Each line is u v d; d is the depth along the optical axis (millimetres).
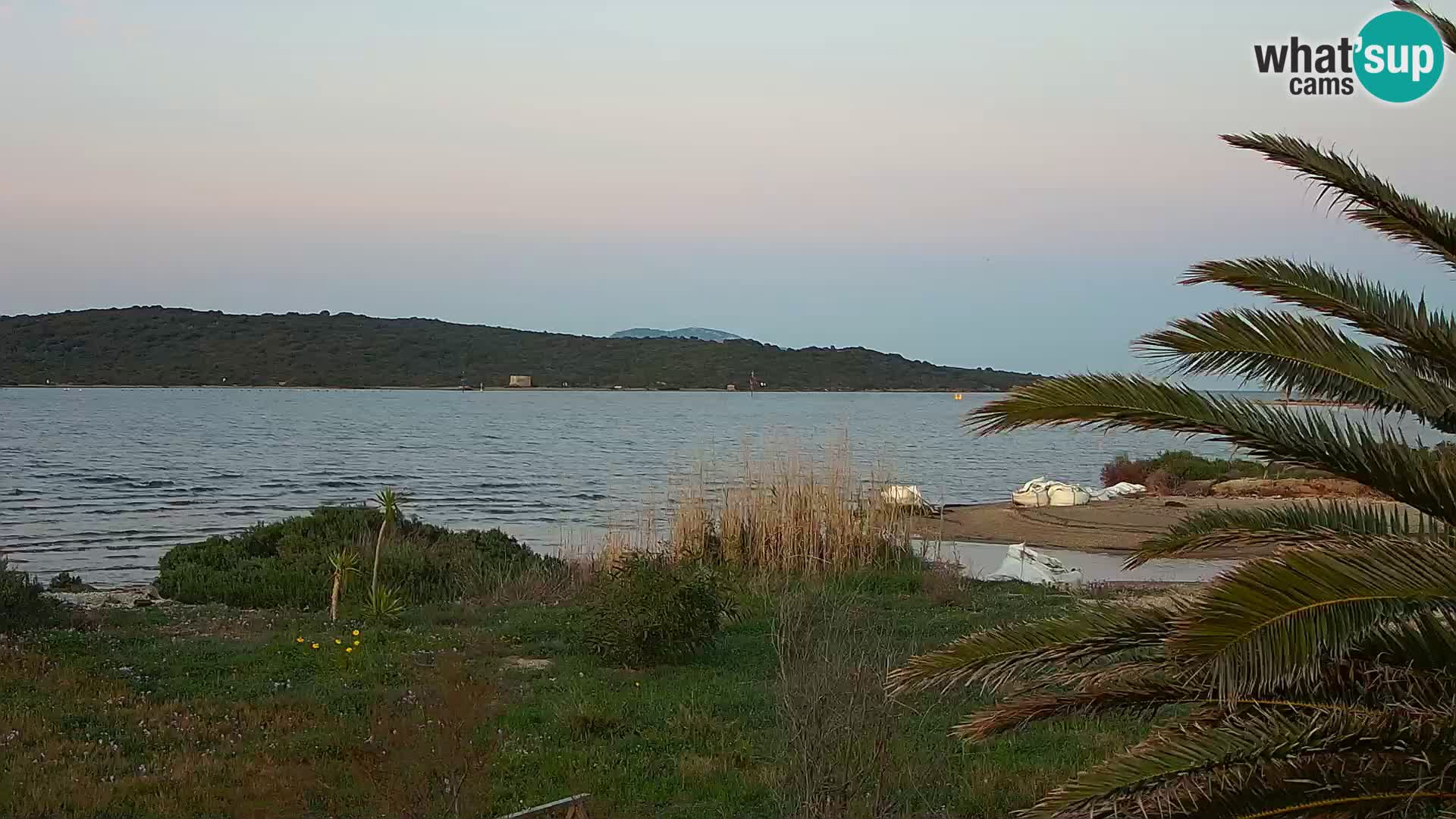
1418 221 4738
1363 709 4484
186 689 11172
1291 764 4375
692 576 13180
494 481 45656
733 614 13828
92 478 46000
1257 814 4285
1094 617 4957
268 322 182250
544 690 11344
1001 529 27828
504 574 18859
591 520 32094
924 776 8117
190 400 138375
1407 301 4945
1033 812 4539
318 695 10906
